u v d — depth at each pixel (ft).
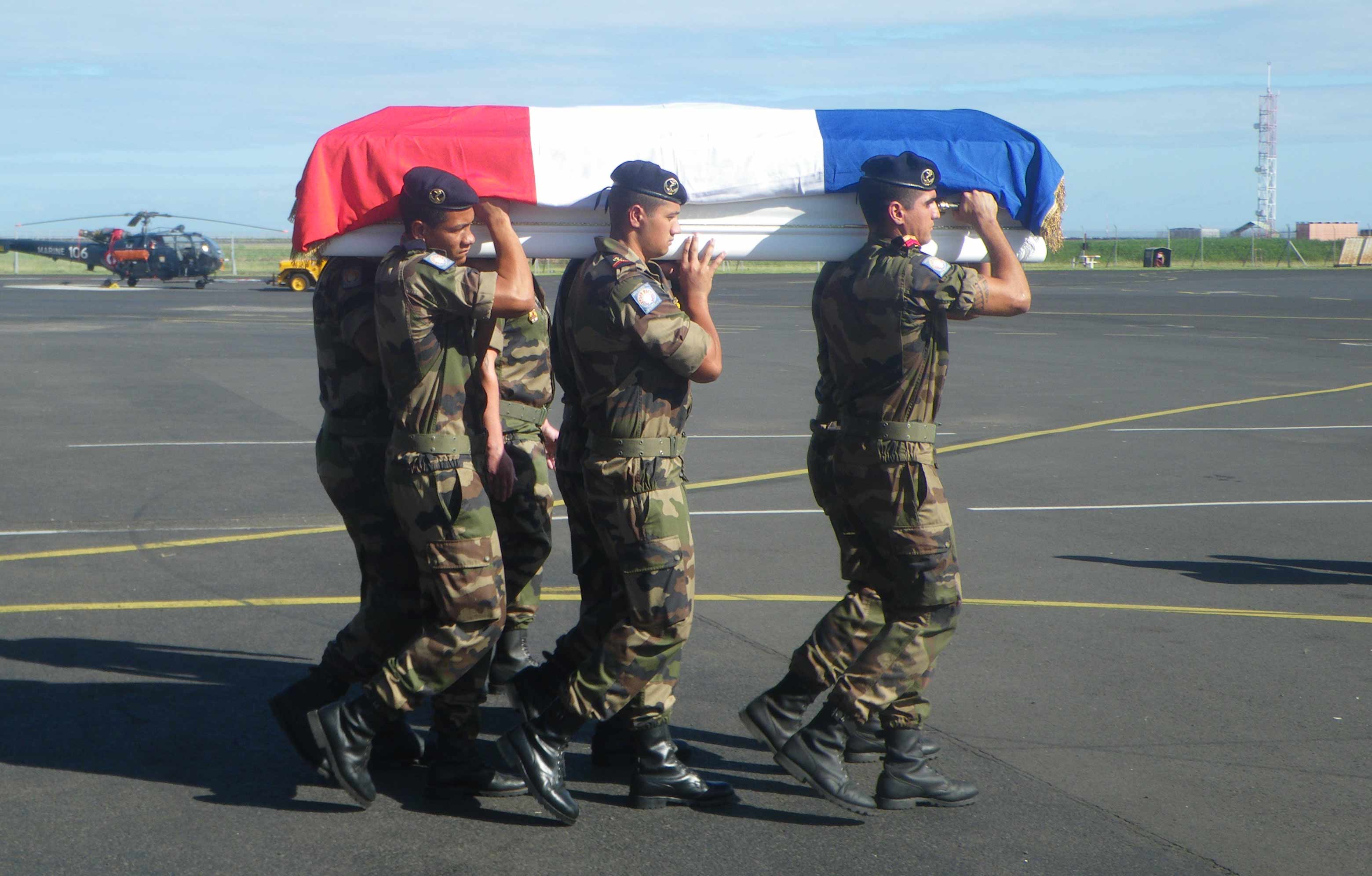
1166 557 31.30
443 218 15.46
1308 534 34.01
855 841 15.62
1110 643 24.03
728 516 36.01
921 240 16.33
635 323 15.05
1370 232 517.14
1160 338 104.53
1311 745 18.92
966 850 15.38
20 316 127.65
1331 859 15.20
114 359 82.23
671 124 17.40
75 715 19.62
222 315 131.44
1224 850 15.40
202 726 19.31
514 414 20.40
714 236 17.52
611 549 15.97
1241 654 23.43
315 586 27.78
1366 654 23.50
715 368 15.70
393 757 17.90
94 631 24.16
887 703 16.14
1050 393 67.10
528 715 18.56
